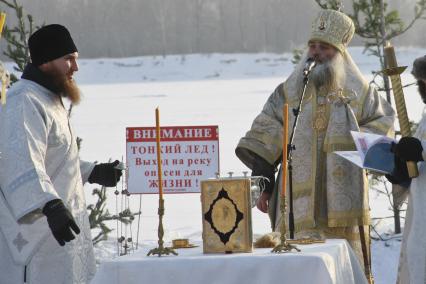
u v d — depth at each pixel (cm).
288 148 743
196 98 5247
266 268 546
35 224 682
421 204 625
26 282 692
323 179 808
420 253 625
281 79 8112
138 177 789
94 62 10075
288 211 809
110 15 12619
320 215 807
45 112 693
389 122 810
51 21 11638
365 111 812
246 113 3862
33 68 712
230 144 2606
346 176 796
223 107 4322
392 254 1136
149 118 3791
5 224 678
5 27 1091
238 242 577
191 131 783
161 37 12925
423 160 613
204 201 582
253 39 13175
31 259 689
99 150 2577
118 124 3534
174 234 1336
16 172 662
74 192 710
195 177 784
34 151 671
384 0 1277
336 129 800
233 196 579
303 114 816
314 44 819
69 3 12144
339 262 585
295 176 813
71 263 702
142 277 555
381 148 624
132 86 7575
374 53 1280
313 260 541
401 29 1294
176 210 1614
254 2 13175
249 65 9912
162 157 785
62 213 646
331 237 806
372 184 1257
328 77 808
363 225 802
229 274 548
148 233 1355
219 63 9944
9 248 680
